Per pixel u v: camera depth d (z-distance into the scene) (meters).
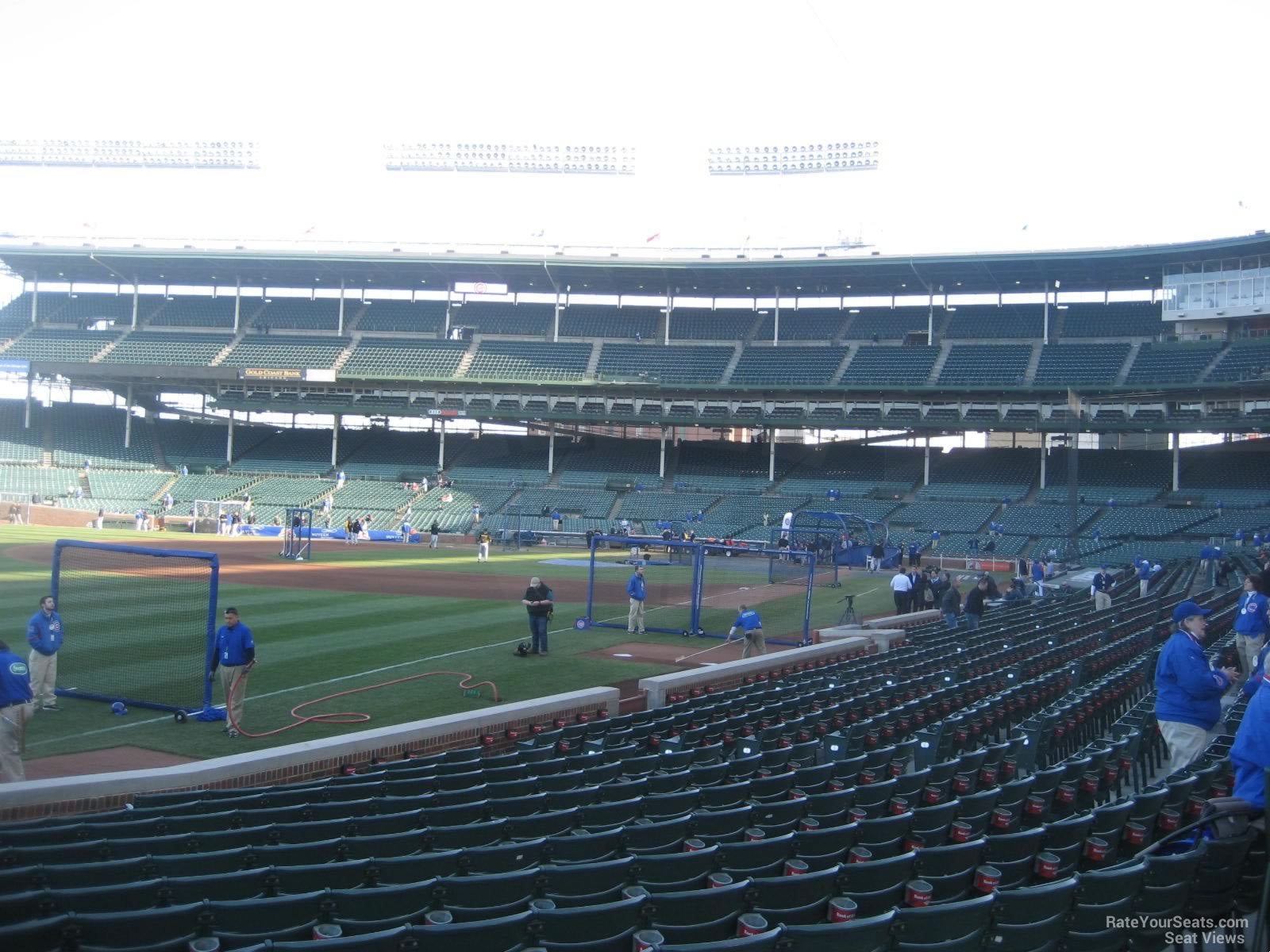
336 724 13.37
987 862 6.12
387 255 59.94
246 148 67.62
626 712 14.70
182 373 59.84
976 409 55.47
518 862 6.18
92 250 61.09
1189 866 5.62
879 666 15.45
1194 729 8.80
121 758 11.59
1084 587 36.06
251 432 68.69
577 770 9.38
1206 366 51.25
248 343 64.38
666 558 48.34
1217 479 53.09
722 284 62.91
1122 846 6.93
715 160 61.91
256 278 66.06
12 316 67.31
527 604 19.62
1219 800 5.80
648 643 22.06
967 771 9.06
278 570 36.25
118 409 67.62
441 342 64.69
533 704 12.70
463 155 65.88
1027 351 56.91
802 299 65.50
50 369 60.31
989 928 4.99
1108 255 52.06
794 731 10.82
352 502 59.84
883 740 11.16
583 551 52.44
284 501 59.56
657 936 4.67
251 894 5.53
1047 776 8.20
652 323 65.88
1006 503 55.03
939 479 58.72
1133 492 53.53
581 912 4.74
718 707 12.06
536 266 59.78
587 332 65.88
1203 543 46.84
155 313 67.75
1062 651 16.30
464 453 66.62
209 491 60.53
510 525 57.47
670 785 8.37
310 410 62.62
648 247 59.88
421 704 14.76
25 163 67.69
